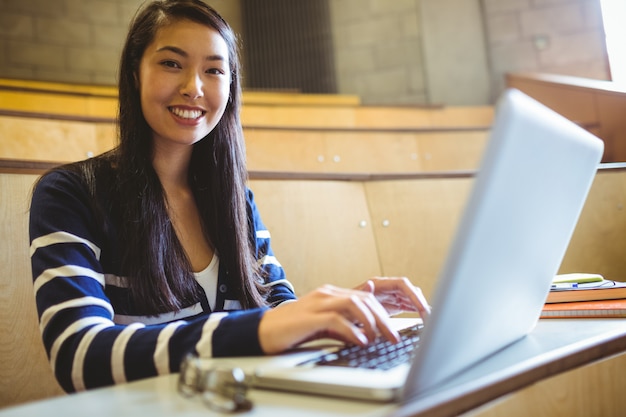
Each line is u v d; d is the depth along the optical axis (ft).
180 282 2.34
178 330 1.65
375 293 2.07
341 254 3.86
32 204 2.21
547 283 1.69
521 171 1.19
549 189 1.36
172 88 2.43
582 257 4.17
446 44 11.75
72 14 11.47
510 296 1.42
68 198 2.21
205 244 2.58
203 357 1.58
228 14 13.05
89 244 2.15
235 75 2.73
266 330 1.57
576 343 1.58
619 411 1.60
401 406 1.10
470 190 1.10
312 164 6.75
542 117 1.22
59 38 11.34
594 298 2.41
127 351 1.61
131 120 2.50
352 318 1.65
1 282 2.74
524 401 1.33
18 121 5.27
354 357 1.48
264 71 12.96
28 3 11.14
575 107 6.81
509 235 1.25
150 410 1.19
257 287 2.63
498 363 1.41
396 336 1.59
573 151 1.41
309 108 8.73
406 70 11.96
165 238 2.34
